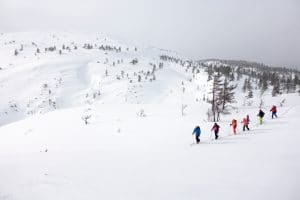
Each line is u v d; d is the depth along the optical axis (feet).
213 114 123.34
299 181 30.45
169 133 77.41
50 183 31.27
